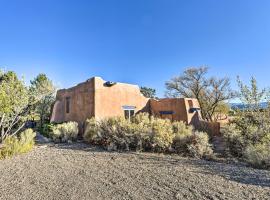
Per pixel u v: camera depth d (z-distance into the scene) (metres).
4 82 10.96
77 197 4.93
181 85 35.16
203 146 9.77
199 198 4.79
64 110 20.09
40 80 23.56
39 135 18.08
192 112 20.08
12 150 9.73
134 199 4.79
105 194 5.09
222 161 8.93
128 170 7.14
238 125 11.67
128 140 11.07
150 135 10.82
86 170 7.20
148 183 5.83
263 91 11.30
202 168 7.34
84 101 17.34
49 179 6.26
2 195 5.09
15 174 6.77
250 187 5.45
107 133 12.06
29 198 4.90
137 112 19.92
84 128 15.98
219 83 32.47
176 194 5.03
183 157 9.35
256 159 7.81
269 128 10.71
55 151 10.70
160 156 9.45
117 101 17.98
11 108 10.73
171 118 20.17
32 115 13.14
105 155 9.66
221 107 33.09
